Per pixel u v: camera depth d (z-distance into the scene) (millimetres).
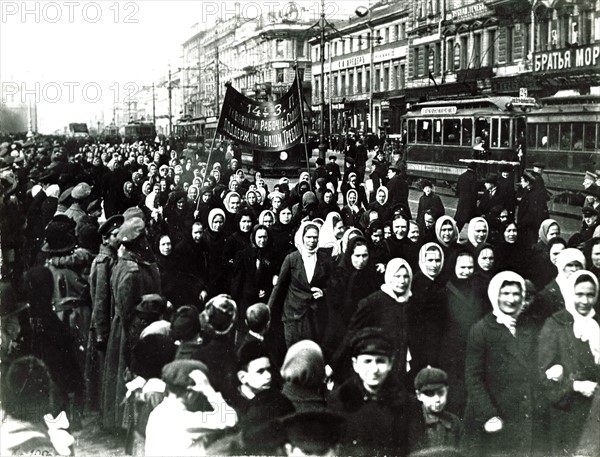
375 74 49188
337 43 53500
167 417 5531
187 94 58031
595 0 31484
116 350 6738
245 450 5535
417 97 41312
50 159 23750
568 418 5926
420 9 43594
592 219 10000
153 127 63250
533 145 25469
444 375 5691
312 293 7453
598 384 5949
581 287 5957
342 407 5648
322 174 19141
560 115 24250
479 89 35844
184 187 17391
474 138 27156
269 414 5582
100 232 7168
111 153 33625
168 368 5531
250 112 14211
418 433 5676
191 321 5758
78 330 7582
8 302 6645
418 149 31172
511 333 5883
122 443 6492
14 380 6461
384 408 5621
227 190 13430
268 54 52312
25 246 11578
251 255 8867
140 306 6516
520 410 5801
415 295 6520
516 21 35656
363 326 6203
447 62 41375
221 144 39594
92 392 7082
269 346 7105
